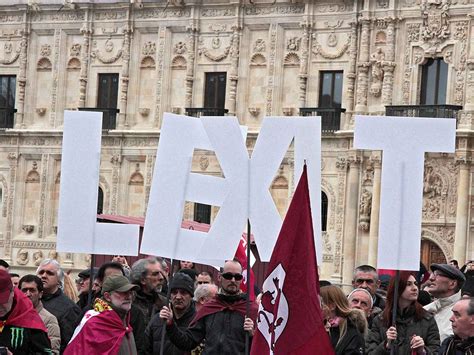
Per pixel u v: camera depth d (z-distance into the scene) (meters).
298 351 39.66
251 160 45.09
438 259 125.44
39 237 144.12
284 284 39.88
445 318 48.84
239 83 135.62
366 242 128.12
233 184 45.00
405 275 44.84
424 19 126.38
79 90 143.00
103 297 40.97
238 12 135.25
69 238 46.12
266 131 45.06
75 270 141.50
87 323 40.44
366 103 129.25
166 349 47.53
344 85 130.50
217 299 46.22
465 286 45.34
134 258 93.19
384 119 43.16
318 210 44.75
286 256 39.94
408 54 127.31
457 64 124.75
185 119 45.59
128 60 140.62
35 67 145.50
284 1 133.12
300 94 132.38
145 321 47.50
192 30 137.50
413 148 43.06
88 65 142.88
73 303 51.03
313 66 132.25
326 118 130.38
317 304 39.91
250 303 46.12
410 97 127.06
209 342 45.59
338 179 129.62
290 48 133.38
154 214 45.44
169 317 44.56
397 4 127.50
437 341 44.62
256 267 79.56
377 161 126.69
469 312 39.56
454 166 123.75
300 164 44.91
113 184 140.38
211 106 137.12
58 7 143.38
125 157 140.12
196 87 137.75
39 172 144.38
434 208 124.75
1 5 145.88
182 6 137.88
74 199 46.22
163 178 45.50
